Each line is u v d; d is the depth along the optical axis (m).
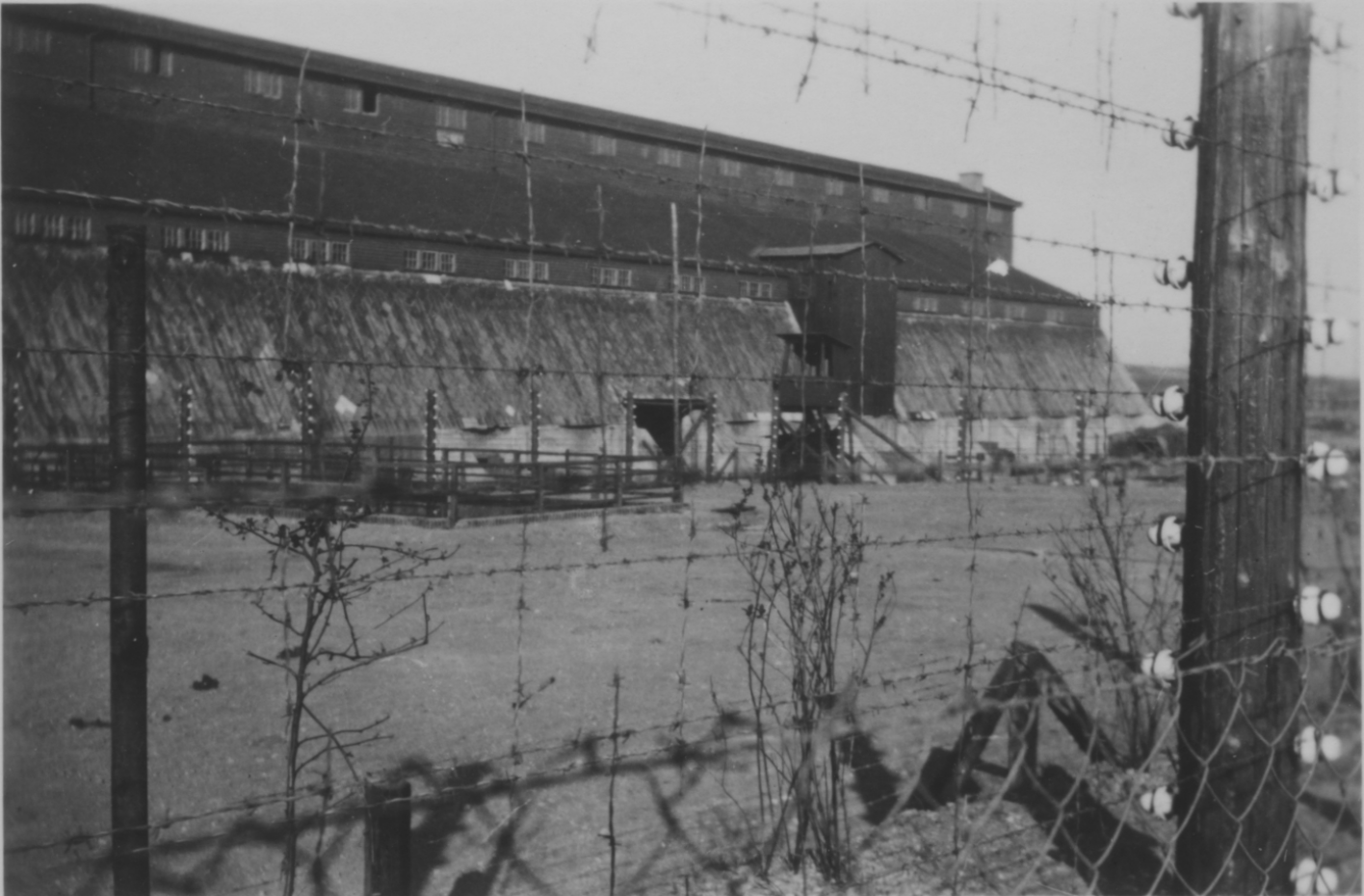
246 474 18.95
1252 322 4.19
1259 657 4.20
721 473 4.43
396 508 19.56
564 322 34.81
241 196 29.44
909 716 7.52
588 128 45.59
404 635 10.94
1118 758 6.15
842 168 53.34
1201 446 4.26
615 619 11.78
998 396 39.12
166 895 5.04
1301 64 4.23
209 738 7.44
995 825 5.60
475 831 5.78
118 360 3.13
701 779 6.57
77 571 13.51
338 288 30.16
